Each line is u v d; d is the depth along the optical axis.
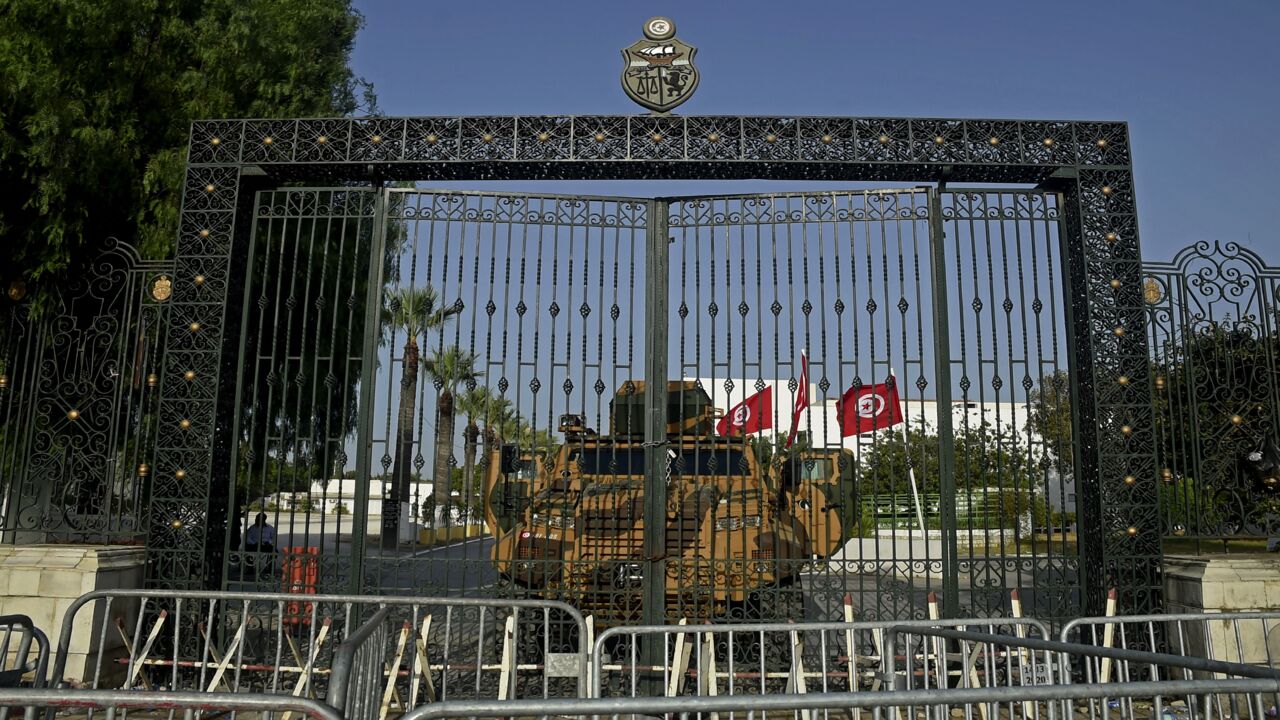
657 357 7.71
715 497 7.54
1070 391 7.87
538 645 8.29
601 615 8.10
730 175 8.05
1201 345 7.93
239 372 7.90
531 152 7.85
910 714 4.59
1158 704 3.34
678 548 8.21
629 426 7.58
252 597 5.68
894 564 7.25
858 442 8.14
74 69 11.37
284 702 2.98
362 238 14.26
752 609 8.29
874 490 7.36
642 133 7.83
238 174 7.97
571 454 8.90
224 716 6.68
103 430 7.88
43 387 7.89
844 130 7.86
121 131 11.91
